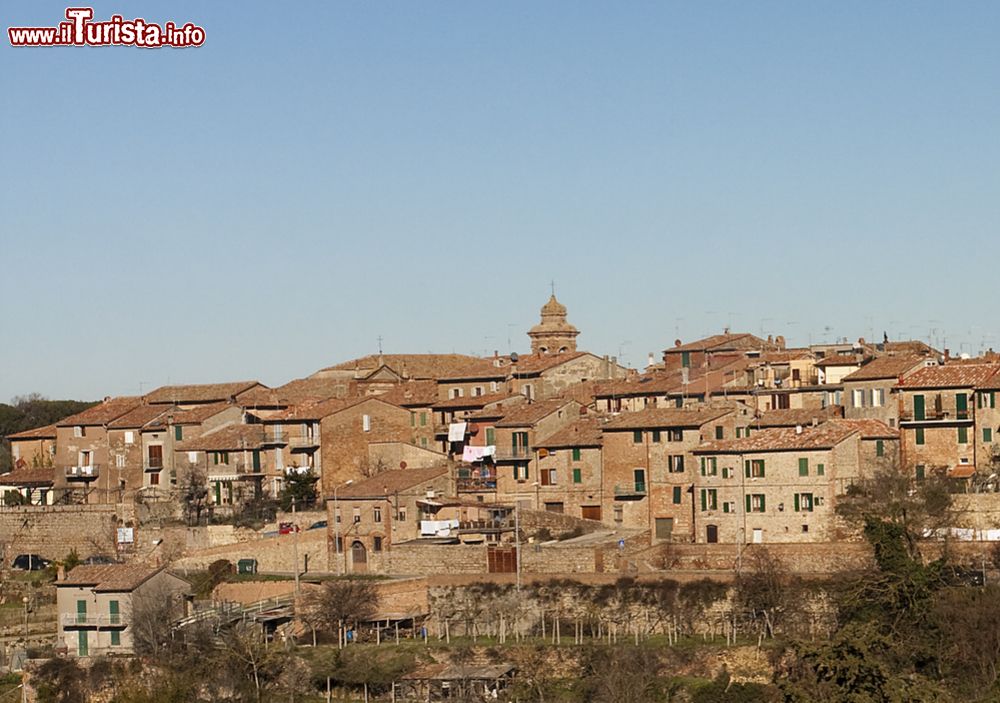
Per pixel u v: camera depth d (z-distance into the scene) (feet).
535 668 496.23
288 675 507.71
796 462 545.44
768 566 506.89
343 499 600.80
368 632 531.09
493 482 625.82
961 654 466.29
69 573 562.66
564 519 584.81
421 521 592.60
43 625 584.81
